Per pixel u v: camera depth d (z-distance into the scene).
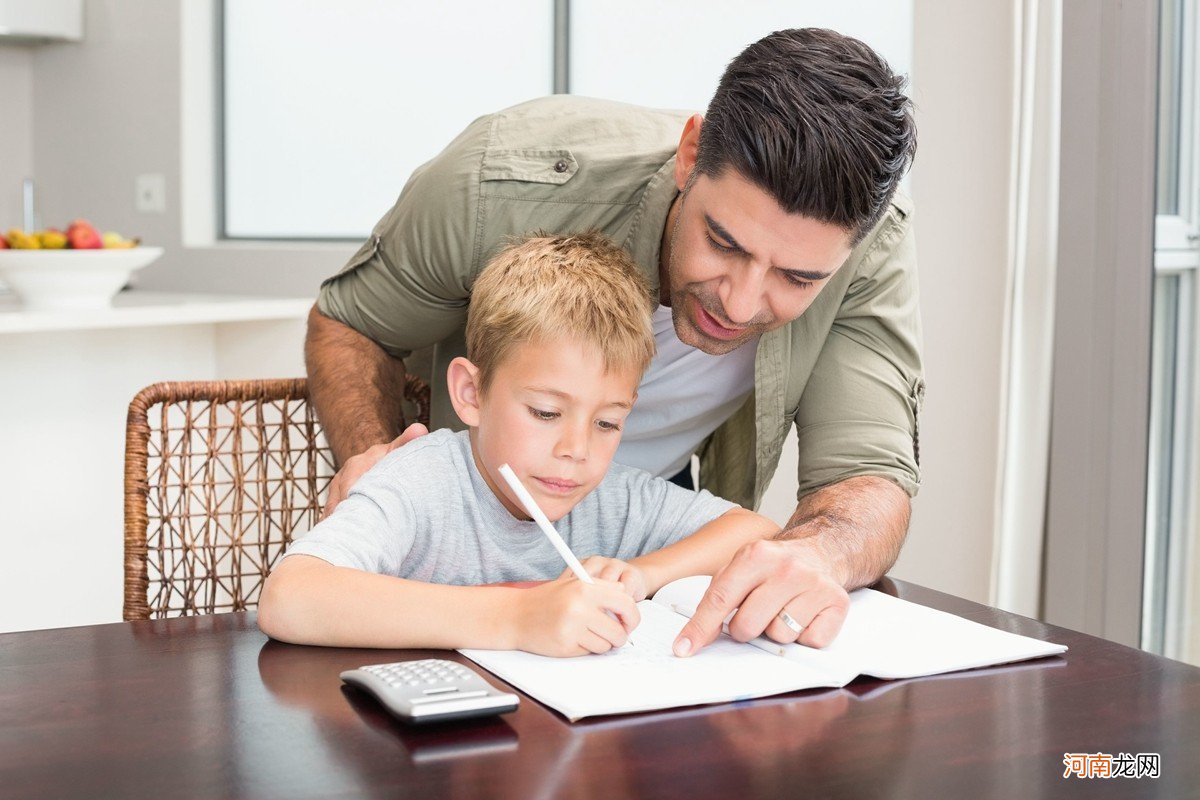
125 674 0.89
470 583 1.19
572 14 3.00
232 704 0.83
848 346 1.37
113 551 2.57
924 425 2.26
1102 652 0.98
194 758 0.74
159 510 1.48
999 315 2.14
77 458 2.49
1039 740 0.78
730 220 1.05
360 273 1.51
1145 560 2.02
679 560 1.17
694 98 2.80
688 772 0.72
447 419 1.55
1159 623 2.02
